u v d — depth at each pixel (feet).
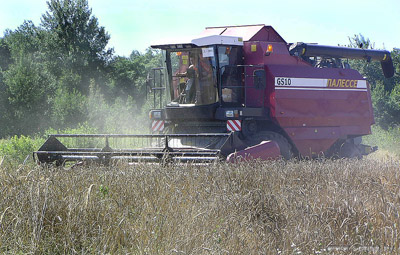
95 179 30.04
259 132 51.65
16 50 245.45
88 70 241.14
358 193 28.30
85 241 20.80
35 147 62.03
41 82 163.32
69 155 45.52
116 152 43.96
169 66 52.65
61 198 24.09
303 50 56.03
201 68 50.49
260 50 51.96
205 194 27.84
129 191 26.71
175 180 29.96
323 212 23.65
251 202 25.16
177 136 43.16
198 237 20.89
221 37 50.06
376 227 23.40
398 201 27.68
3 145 65.16
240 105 51.78
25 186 24.84
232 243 20.10
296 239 20.68
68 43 239.50
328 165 38.88
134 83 271.28
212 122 51.42
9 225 21.49
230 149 43.73
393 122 112.06
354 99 59.31
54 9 238.48
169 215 23.20
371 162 42.50
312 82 54.80
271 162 41.22
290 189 28.35
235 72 51.90
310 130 54.95
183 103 51.57
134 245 20.85
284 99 51.98
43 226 21.75
